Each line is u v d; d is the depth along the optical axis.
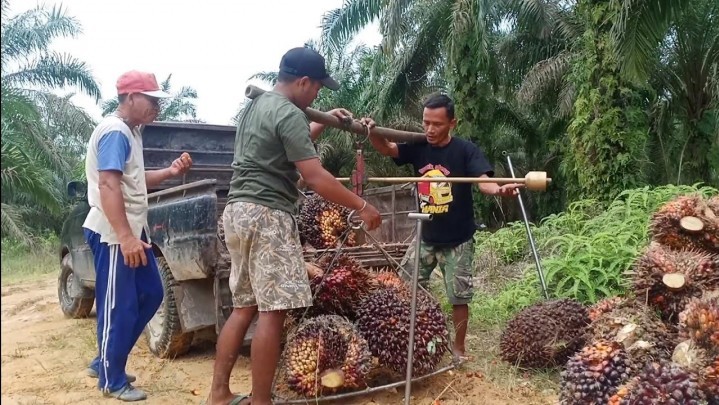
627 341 3.25
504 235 8.02
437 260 4.29
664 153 14.73
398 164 4.42
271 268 3.13
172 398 3.86
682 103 13.95
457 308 4.23
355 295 3.92
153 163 6.38
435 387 3.88
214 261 4.12
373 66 14.91
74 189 6.00
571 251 5.76
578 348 3.95
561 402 3.21
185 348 4.76
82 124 18.44
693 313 3.07
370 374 3.96
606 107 10.06
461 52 13.22
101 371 3.87
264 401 3.20
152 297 3.99
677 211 3.99
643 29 7.84
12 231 15.62
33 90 17.38
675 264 3.66
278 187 3.21
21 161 13.31
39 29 16.36
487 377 4.04
